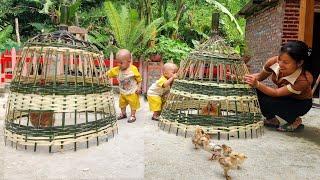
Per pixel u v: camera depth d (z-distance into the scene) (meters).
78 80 2.40
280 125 2.54
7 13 6.93
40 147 1.91
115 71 2.63
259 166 1.72
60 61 2.66
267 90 2.38
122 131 2.30
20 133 1.88
